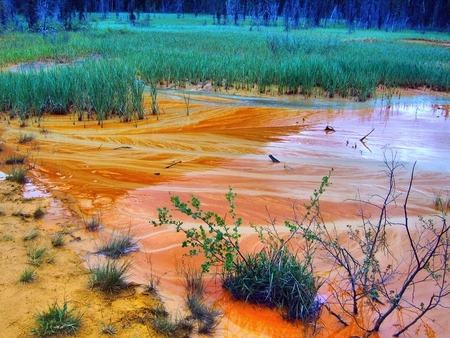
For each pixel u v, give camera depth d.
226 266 3.48
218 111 10.48
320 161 7.10
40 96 9.49
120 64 13.98
